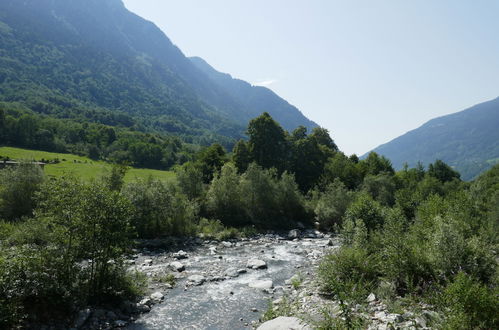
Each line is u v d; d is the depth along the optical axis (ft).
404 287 45.62
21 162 107.04
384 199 168.55
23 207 99.14
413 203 121.49
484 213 93.45
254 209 135.54
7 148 290.76
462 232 53.47
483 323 29.35
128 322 44.75
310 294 52.03
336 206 135.95
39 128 358.43
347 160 234.58
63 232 44.68
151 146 369.91
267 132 191.72
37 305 40.96
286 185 146.20
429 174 298.35
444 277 41.63
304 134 233.55
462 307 30.81
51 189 47.65
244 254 87.92
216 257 83.20
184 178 137.28
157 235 98.84
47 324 40.06
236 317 47.29
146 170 296.51
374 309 40.14
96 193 47.62
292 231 122.31
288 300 51.60
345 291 37.22
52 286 41.93
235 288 60.03
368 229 78.84
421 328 32.50
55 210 46.47
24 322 38.65
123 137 441.27
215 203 127.65
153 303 51.78
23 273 40.19
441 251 44.55
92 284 47.16
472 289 31.99
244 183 136.05
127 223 50.44
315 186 182.70
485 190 156.87
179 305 51.44
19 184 100.89
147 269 69.36
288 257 84.74
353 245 60.70
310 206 150.20
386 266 48.19
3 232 64.13
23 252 42.45
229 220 126.52
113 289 49.08
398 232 54.13
